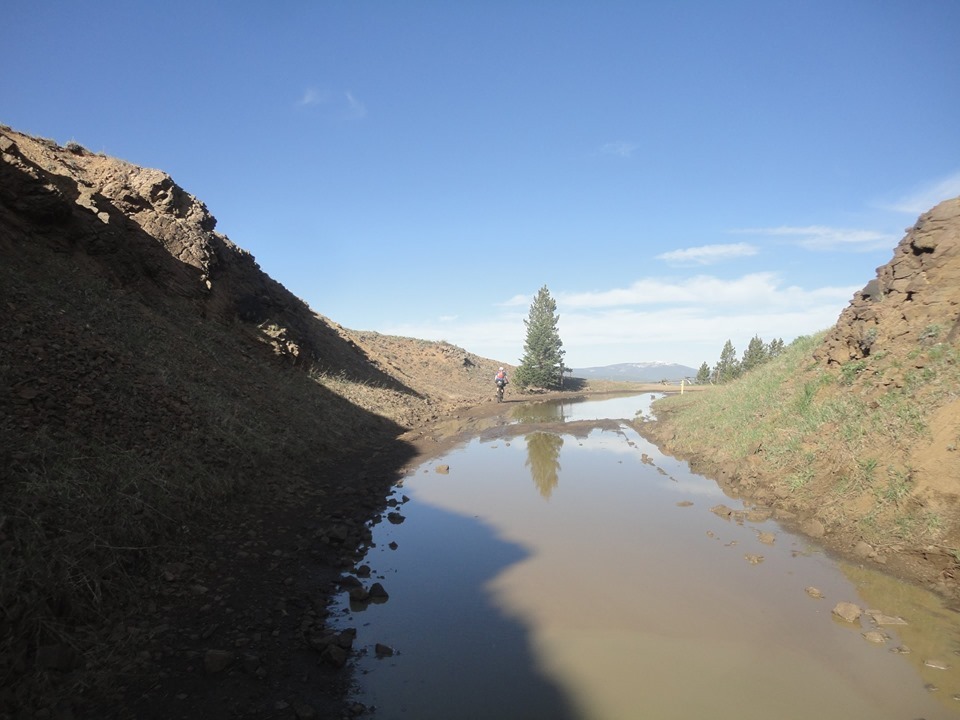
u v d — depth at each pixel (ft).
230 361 45.03
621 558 21.89
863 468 24.85
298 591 18.47
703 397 71.72
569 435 59.26
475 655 14.82
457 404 100.73
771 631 15.87
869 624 16.03
